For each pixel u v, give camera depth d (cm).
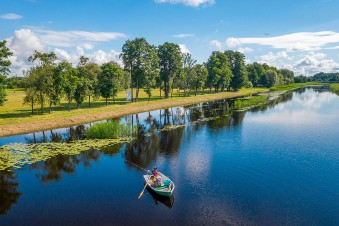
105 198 2341
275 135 4338
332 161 3158
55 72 5872
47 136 4366
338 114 6362
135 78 8256
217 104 8475
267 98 10244
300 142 3919
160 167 3006
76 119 5425
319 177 2720
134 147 3769
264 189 2467
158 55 9312
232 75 12269
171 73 9362
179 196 2342
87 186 2586
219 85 11700
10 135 4409
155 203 2239
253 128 4859
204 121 5588
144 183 2650
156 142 3997
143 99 9244
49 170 2986
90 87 7069
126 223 1952
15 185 2628
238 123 5331
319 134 4384
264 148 3653
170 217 2020
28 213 2116
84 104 7919
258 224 1933
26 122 4900
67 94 6347
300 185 2545
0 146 3784
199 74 10312
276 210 2117
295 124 5191
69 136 4369
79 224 1952
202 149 3638
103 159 3309
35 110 6544
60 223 1969
